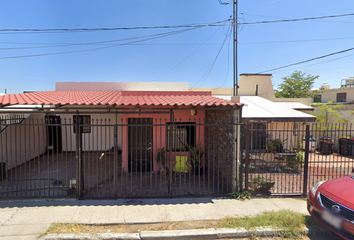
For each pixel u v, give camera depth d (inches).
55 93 329.7
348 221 131.0
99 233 147.3
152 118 316.5
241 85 546.0
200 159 297.6
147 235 146.6
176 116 319.9
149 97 295.4
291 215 172.1
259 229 154.7
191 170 317.7
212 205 194.4
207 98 286.0
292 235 152.2
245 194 213.6
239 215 176.2
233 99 232.2
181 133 322.0
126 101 232.2
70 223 157.5
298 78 807.1
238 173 218.2
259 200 208.4
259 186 222.1
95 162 370.9
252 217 172.6
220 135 260.1
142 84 444.5
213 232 151.6
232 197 212.8
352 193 144.0
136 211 179.0
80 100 223.3
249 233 152.6
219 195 213.6
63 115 436.5
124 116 315.3
